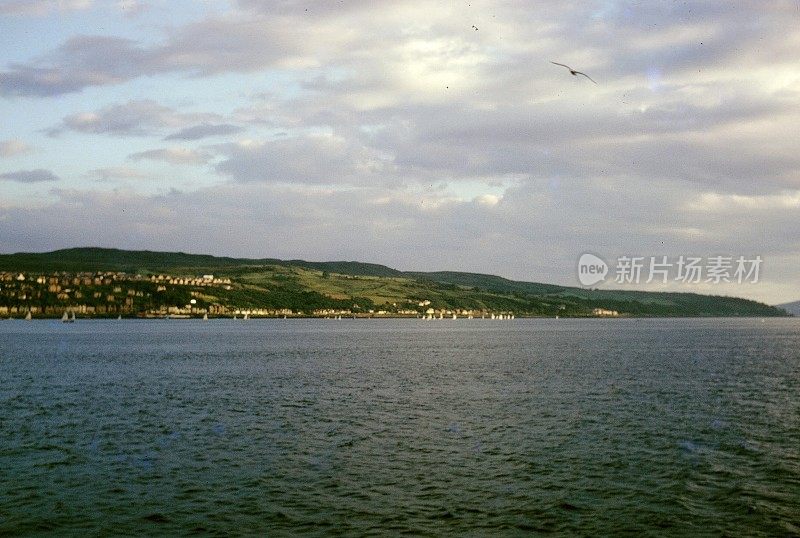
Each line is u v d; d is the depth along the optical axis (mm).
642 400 64562
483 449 42500
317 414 55875
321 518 29547
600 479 35562
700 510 30812
